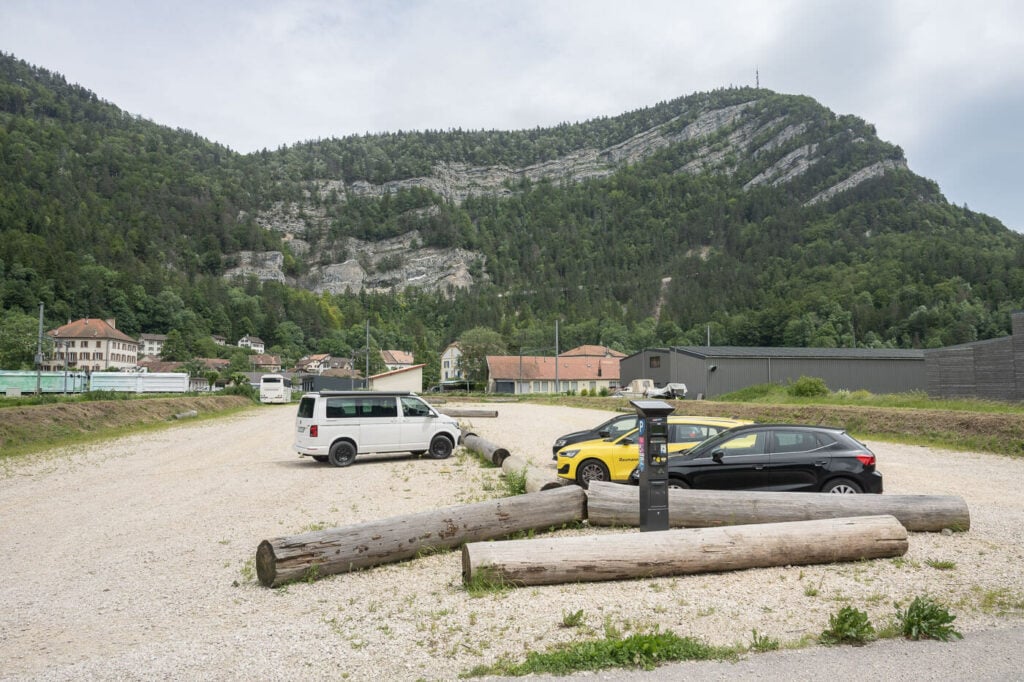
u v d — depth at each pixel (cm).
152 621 594
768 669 458
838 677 443
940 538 830
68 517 1080
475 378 10262
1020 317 2717
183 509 1137
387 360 15312
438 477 1480
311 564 707
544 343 14600
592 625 552
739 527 721
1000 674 444
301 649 512
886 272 12862
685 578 680
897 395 3231
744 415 3053
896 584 655
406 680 453
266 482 1447
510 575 651
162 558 819
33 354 8681
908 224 18725
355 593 663
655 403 755
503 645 514
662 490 741
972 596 618
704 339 13738
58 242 15975
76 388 5531
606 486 923
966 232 16600
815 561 720
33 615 616
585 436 1602
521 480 1227
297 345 18300
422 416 1828
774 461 1001
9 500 1246
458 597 636
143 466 1755
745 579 675
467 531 828
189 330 15138
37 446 2245
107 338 11706
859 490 994
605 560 667
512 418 3681
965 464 1608
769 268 18875
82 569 775
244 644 525
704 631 538
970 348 2927
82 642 543
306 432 1709
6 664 493
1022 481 1338
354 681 452
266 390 6469
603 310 19312
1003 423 1978
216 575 741
